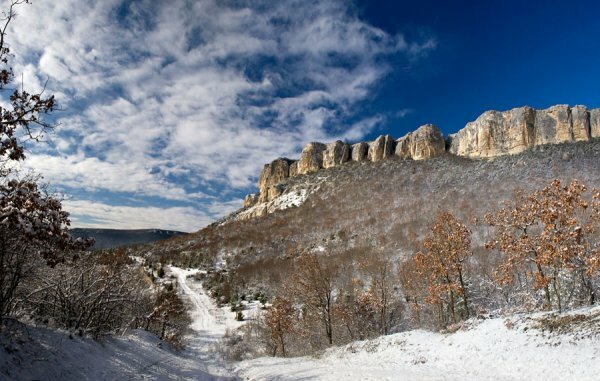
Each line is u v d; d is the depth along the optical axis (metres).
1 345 9.05
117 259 21.12
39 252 10.41
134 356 15.91
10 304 12.09
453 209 73.38
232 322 55.12
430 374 15.12
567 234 19.02
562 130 114.81
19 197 8.68
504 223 22.41
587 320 14.76
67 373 10.49
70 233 9.99
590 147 103.50
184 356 25.03
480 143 125.81
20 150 8.52
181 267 91.44
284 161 185.50
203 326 52.97
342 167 157.00
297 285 35.69
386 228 75.12
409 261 42.31
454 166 118.06
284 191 156.12
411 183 111.31
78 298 17.45
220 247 104.19
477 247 47.12
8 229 9.15
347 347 23.84
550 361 13.23
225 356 35.72
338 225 91.50
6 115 8.44
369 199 107.25
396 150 150.62
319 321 36.97
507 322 17.50
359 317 35.47
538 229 30.66
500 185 85.75
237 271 78.81
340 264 56.38
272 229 108.19
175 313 36.62
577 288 25.34
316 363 21.61
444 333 20.19
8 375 8.30
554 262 19.47
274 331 34.75
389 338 22.30
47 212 9.12
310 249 79.75
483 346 16.34
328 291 34.56
